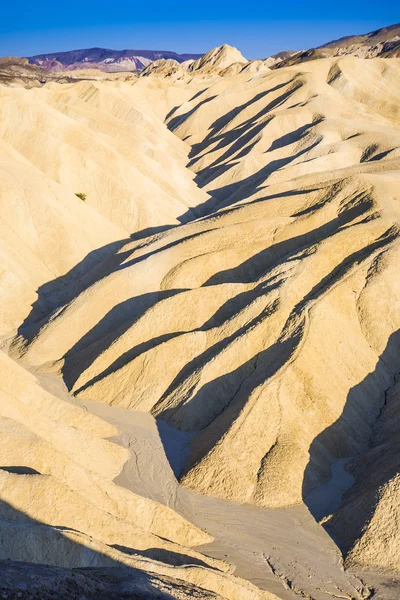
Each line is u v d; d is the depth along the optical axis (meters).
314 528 29.03
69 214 64.12
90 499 26.47
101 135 88.62
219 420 34.94
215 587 23.22
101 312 47.28
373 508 28.09
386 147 83.25
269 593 24.66
